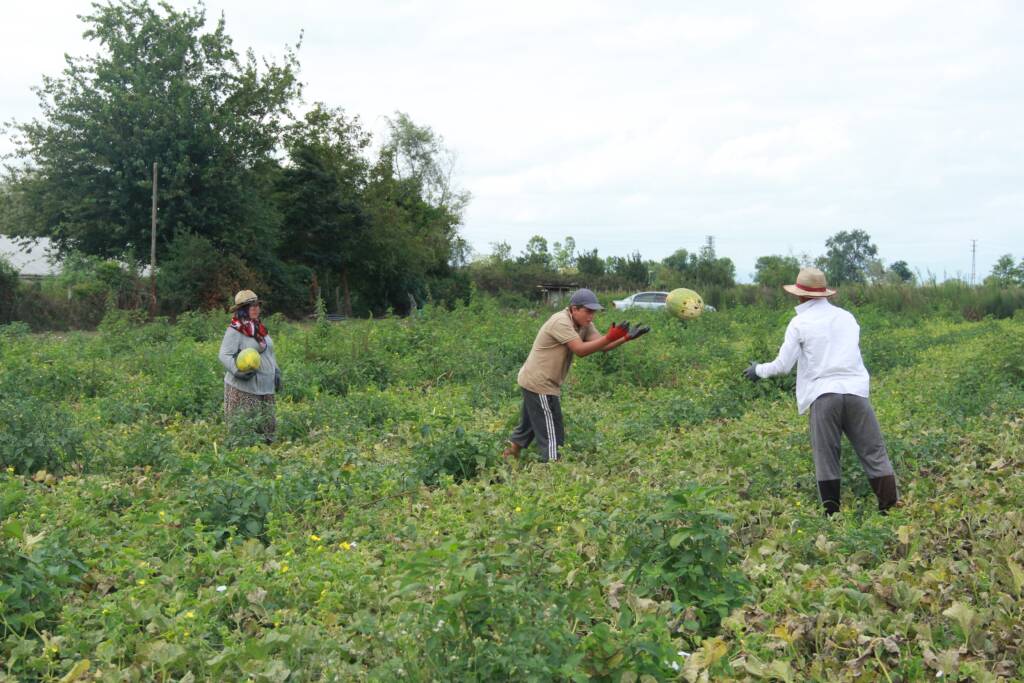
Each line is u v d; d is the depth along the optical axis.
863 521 6.78
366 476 7.76
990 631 4.60
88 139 39.22
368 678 3.97
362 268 51.31
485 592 3.92
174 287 35.16
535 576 4.50
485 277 59.53
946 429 9.61
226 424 10.16
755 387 12.92
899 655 4.37
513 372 15.49
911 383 13.98
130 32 40.62
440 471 8.17
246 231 40.28
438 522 6.53
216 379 13.30
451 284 56.53
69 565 5.20
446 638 3.84
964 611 4.61
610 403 12.98
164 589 5.24
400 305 53.88
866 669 4.22
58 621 4.78
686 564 4.95
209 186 39.97
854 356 7.23
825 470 7.23
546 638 3.79
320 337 18.77
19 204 41.16
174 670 4.34
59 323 32.69
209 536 5.97
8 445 8.28
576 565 5.52
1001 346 14.81
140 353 18.39
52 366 14.91
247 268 38.59
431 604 4.30
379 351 15.85
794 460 8.06
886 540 5.92
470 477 8.36
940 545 5.84
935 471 8.12
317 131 50.94
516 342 18.09
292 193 47.59
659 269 65.69
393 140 67.31
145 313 25.39
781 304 37.66
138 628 4.65
